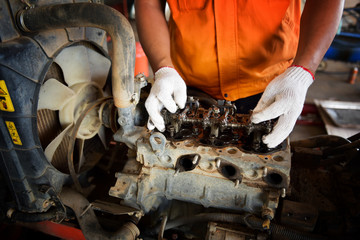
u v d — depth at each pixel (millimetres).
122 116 1382
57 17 1207
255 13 1631
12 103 1247
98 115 1651
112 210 1428
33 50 1262
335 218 1558
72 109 1601
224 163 1313
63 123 1611
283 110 1277
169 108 1374
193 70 2000
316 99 5098
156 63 1673
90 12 1190
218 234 1401
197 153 1327
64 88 1521
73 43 1505
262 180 1297
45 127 1592
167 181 1420
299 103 1299
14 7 1192
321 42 1454
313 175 1906
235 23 1692
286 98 1284
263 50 1773
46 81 1435
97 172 2012
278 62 1864
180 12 1812
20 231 2023
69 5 1201
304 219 1404
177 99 1445
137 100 1416
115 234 1356
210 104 1717
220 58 1840
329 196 1737
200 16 1756
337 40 6637
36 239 2088
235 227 1423
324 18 1465
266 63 1834
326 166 2016
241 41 1756
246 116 1473
